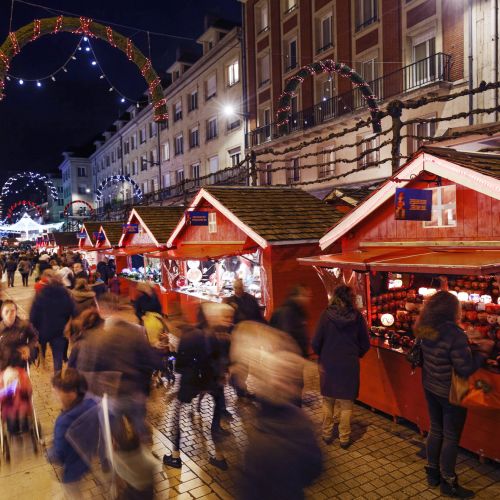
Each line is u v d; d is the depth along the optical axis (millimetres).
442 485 4309
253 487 3012
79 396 3816
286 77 24766
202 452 5242
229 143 29922
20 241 52594
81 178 64625
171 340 9391
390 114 7980
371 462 4902
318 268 6961
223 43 29281
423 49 17766
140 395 4188
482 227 5418
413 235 6395
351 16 20641
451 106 16172
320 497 4309
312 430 3184
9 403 5344
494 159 6309
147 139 42906
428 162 5895
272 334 3443
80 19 10594
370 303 6887
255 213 9977
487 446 4656
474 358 4184
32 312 7672
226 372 5133
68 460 3762
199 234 12484
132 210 17562
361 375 6297
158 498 4090
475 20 15312
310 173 22797
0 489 4605
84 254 26797
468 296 6207
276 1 25234
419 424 5457
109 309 6902
